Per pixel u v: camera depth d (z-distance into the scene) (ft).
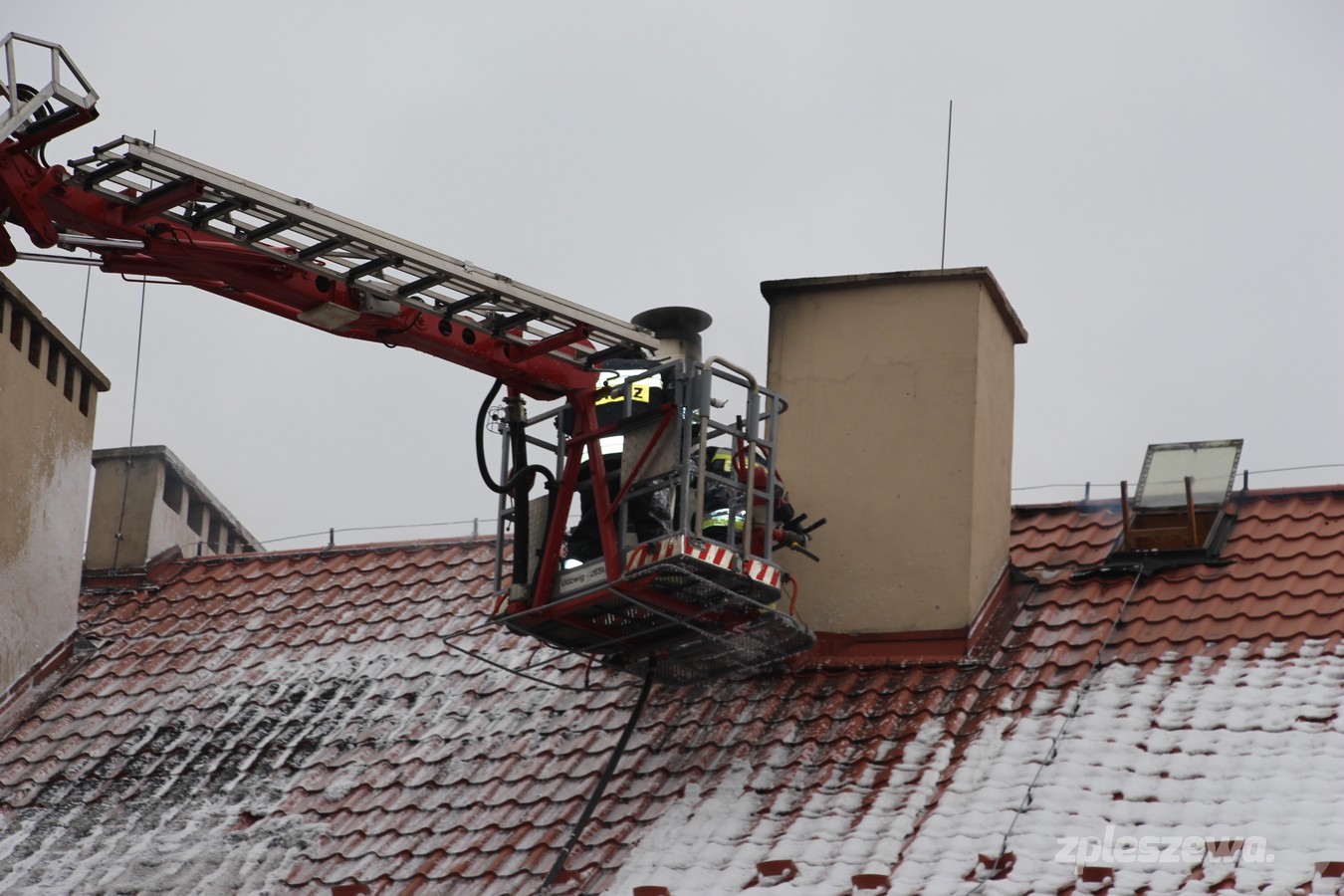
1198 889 65.77
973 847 71.05
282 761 91.81
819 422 90.74
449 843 81.76
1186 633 81.71
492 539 108.17
